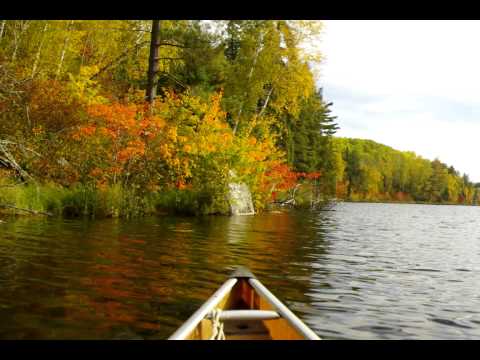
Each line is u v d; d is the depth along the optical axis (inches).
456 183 5620.1
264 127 1186.6
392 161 5516.7
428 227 1019.3
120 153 708.0
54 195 669.9
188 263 350.6
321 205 2038.6
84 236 465.1
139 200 773.3
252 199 1140.5
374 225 957.2
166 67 1186.0
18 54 938.1
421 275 363.9
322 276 333.1
